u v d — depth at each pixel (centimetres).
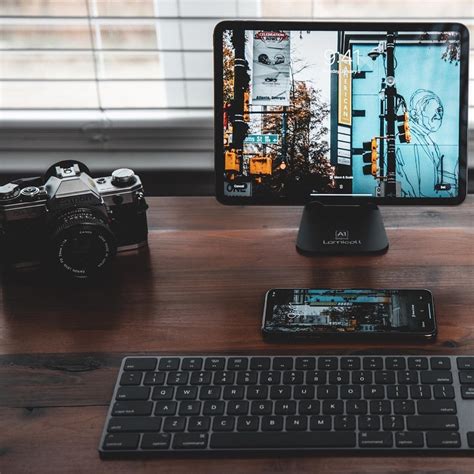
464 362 94
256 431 87
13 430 89
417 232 122
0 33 142
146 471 84
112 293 111
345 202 117
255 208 130
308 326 101
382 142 115
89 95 147
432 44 112
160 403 91
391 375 93
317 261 116
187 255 119
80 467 85
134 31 142
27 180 116
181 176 150
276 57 114
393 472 83
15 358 100
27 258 116
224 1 139
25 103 148
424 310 103
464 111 113
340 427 87
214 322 105
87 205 112
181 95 147
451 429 87
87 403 93
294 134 115
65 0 139
